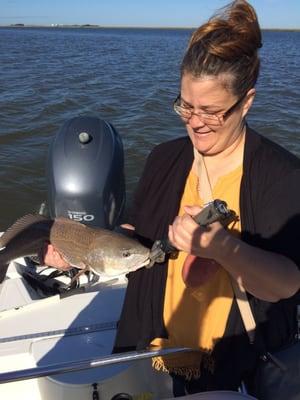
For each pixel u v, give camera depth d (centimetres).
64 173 393
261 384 173
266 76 2170
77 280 297
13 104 1291
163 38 8662
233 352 177
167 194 192
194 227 147
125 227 234
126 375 220
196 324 181
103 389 217
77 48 4366
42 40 6322
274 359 172
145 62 2831
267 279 149
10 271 324
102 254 213
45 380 222
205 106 157
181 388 196
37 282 320
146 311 193
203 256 151
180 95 165
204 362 184
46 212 481
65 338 254
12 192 705
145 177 201
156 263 190
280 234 157
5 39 6353
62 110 1251
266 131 1099
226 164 173
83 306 279
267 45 5803
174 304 185
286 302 175
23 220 268
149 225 198
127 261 200
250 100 163
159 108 1305
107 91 1588
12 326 264
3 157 838
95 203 396
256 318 171
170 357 188
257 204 165
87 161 395
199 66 152
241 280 154
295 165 164
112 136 418
